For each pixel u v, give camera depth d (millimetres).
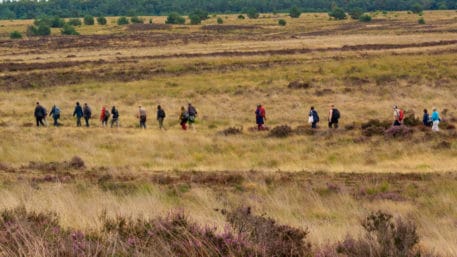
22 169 43469
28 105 97750
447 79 106500
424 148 53812
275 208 28375
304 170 45125
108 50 194375
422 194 34406
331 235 17312
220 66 137000
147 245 12320
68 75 128500
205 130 71312
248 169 47281
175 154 56031
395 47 166875
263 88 106438
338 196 32875
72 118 85312
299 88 105438
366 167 46938
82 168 45250
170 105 95062
